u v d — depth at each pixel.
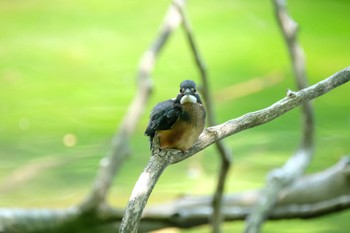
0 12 23.17
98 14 23.17
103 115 16.09
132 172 13.20
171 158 6.43
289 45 10.89
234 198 11.45
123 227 5.88
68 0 24.45
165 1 24.47
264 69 19.00
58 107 16.62
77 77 18.48
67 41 20.81
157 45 12.09
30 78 18.22
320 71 18.67
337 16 22.91
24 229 10.52
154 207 11.10
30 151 14.26
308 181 11.14
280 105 6.25
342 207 10.91
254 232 9.92
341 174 10.95
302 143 11.06
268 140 14.84
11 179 12.93
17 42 20.64
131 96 17.25
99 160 13.79
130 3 24.14
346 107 16.56
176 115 6.37
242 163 13.58
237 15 22.72
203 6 23.53
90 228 10.75
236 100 16.92
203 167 13.48
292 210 11.06
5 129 15.38
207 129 6.53
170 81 18.02
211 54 19.95
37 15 22.83
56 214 10.72
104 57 19.72
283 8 10.93
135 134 15.14
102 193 10.73
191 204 11.23
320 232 11.29
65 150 14.25
